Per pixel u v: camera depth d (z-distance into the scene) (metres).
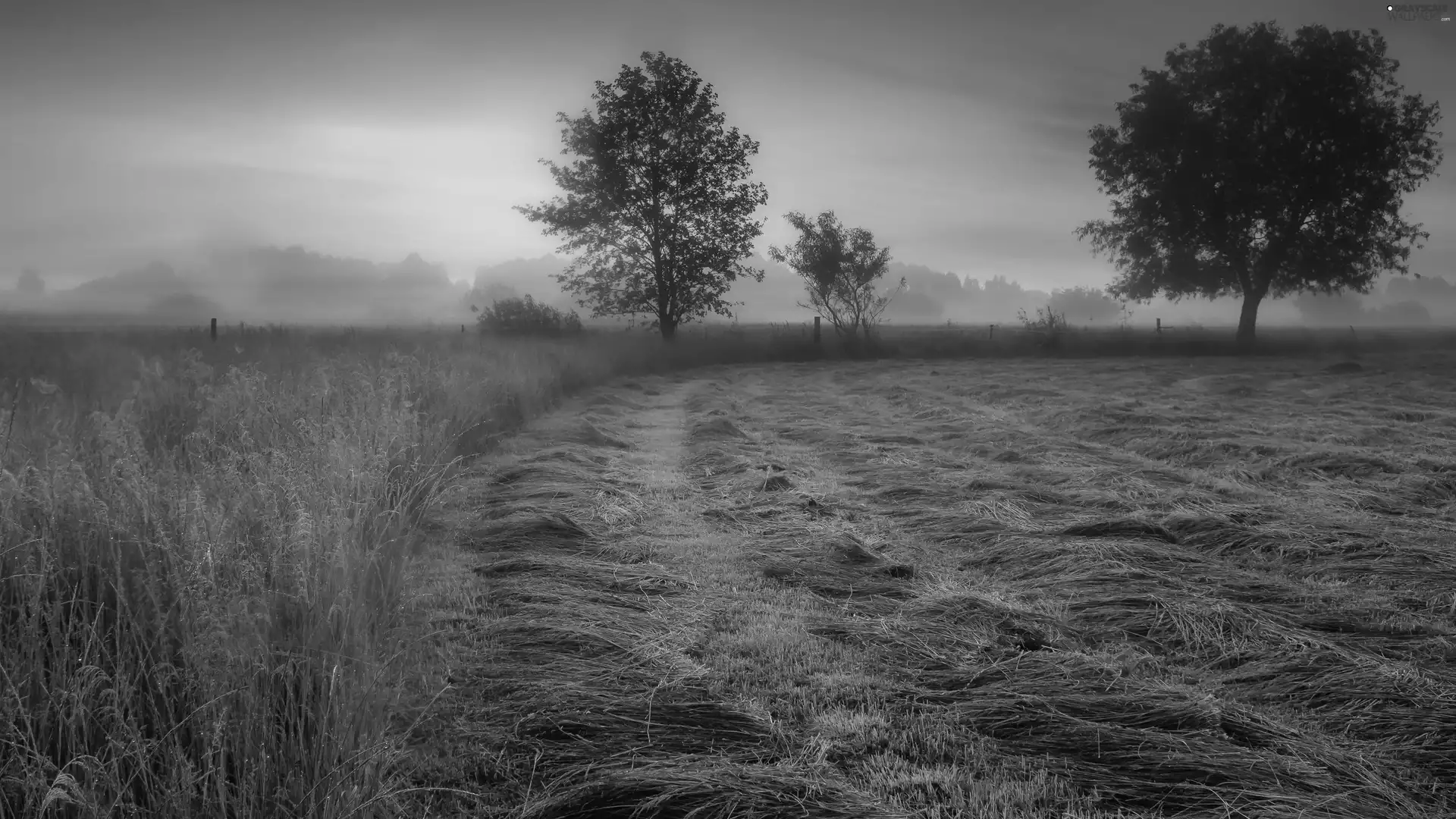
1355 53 39.03
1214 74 40.12
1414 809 3.08
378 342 24.05
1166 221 41.47
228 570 3.45
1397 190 39.53
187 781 2.59
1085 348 39.59
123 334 23.00
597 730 3.59
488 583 5.57
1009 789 3.17
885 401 19.34
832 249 38.28
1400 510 7.98
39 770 2.55
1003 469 10.20
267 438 6.15
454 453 9.48
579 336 35.06
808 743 3.53
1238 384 21.28
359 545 4.50
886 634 4.78
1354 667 4.24
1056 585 5.77
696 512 8.02
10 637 3.08
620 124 37.25
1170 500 8.20
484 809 3.02
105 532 3.49
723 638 4.71
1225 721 3.69
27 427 5.36
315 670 3.32
